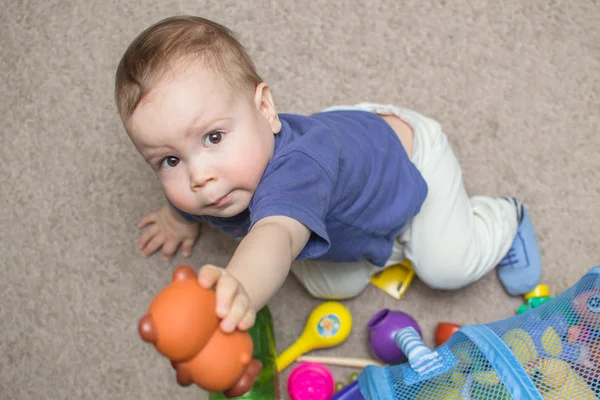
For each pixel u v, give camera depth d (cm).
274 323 117
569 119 123
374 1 130
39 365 115
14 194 123
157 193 122
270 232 63
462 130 123
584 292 88
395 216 94
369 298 118
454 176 103
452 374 84
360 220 89
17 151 125
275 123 78
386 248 101
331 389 106
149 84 69
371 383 88
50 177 124
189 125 69
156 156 72
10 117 127
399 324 105
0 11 133
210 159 70
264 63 128
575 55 126
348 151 83
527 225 112
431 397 84
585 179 120
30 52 130
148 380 114
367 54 128
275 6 131
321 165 74
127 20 131
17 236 121
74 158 125
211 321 49
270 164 74
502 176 121
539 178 121
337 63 128
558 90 124
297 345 110
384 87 126
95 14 131
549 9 128
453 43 128
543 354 83
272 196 69
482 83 125
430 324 115
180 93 68
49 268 120
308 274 110
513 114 124
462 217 103
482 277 117
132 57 72
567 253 117
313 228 67
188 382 51
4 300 119
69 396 114
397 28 129
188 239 117
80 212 122
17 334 117
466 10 129
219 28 77
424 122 105
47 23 132
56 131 126
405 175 95
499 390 80
